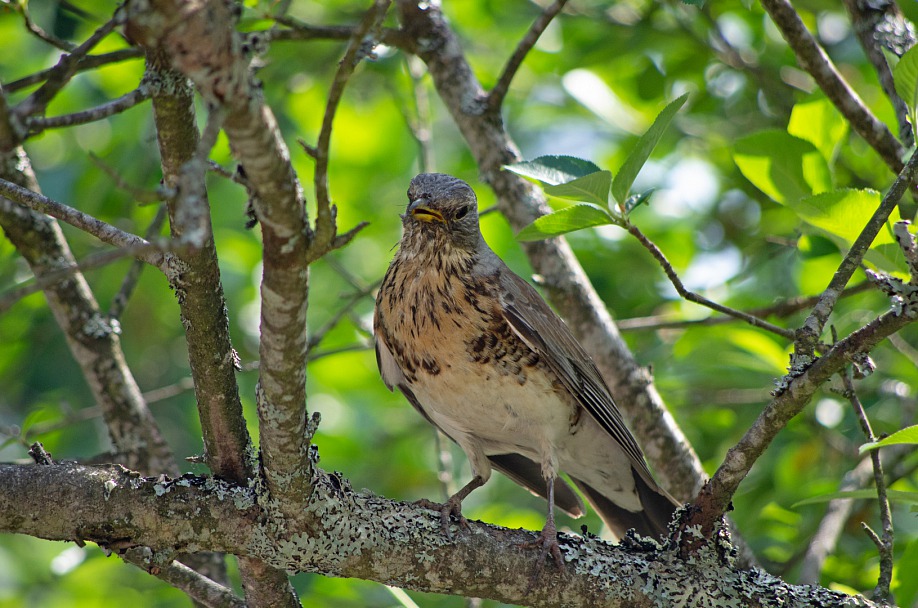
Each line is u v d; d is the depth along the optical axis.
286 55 14.33
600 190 7.36
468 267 9.57
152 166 13.77
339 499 7.02
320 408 15.55
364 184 16.95
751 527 12.12
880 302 12.30
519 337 9.41
